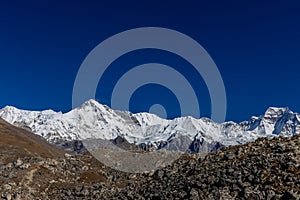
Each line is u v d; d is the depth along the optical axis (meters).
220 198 43.22
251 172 46.16
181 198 47.03
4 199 73.06
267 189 42.44
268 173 44.84
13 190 76.25
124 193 59.56
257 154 50.75
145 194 54.03
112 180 82.44
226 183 45.59
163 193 50.50
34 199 72.94
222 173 47.97
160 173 60.75
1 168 87.25
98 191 66.19
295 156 46.59
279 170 44.62
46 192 76.88
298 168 44.19
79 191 70.06
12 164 89.56
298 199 39.28
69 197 68.50
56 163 91.88
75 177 85.56
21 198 73.06
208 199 43.81
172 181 54.28
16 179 81.38
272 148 52.00
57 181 82.12
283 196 40.66
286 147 50.03
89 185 74.12
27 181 80.50
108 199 59.53
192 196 45.66
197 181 48.38
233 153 54.31
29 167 87.06
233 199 42.88
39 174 84.38
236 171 46.84
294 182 42.06
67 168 90.00
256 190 42.84
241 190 43.69
